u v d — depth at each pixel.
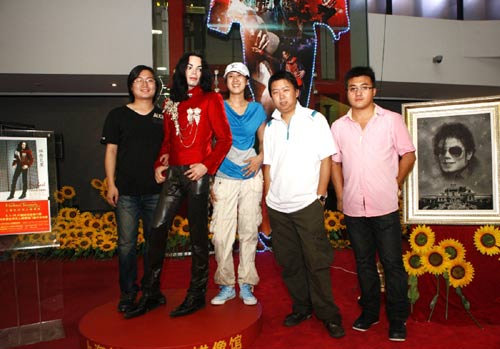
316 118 2.53
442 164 2.87
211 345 2.18
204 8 5.97
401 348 2.36
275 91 2.53
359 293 3.47
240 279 2.81
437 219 2.84
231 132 2.73
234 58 6.05
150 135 2.81
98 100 9.21
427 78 8.03
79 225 5.11
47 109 9.10
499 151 2.73
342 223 5.56
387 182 2.50
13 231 2.53
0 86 7.95
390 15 7.87
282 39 6.00
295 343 2.45
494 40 8.22
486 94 9.20
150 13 6.77
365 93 2.52
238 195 2.80
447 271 2.70
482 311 2.74
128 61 6.73
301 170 2.48
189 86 2.63
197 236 2.57
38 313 3.00
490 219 2.72
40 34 6.57
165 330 2.32
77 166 9.21
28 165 2.58
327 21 6.17
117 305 2.76
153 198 2.83
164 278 4.12
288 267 2.68
